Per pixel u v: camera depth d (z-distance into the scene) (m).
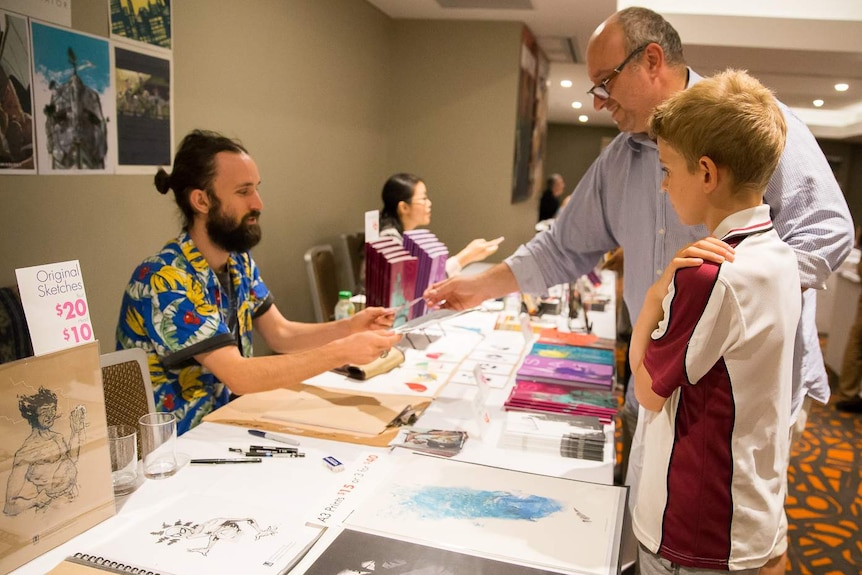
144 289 1.72
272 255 3.46
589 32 4.85
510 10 4.28
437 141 4.83
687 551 1.05
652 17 1.57
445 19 4.66
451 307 2.09
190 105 2.69
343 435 1.54
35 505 1.04
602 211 1.90
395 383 1.93
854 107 6.45
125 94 2.33
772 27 2.93
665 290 1.08
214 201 1.78
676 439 1.06
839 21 2.85
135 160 2.42
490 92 4.69
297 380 1.66
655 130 1.11
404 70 4.79
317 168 3.84
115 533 1.10
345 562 1.03
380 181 4.85
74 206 2.17
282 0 3.28
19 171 1.95
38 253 2.05
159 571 1.00
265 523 1.13
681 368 1.00
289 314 3.69
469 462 1.40
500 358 2.23
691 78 1.65
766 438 1.03
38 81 1.99
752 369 1.00
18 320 1.87
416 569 1.01
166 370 1.76
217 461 1.39
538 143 6.05
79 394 1.10
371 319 2.04
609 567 1.03
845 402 4.40
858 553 2.69
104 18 2.21
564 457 1.47
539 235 2.09
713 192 1.04
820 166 1.42
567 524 1.15
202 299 1.75
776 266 1.01
